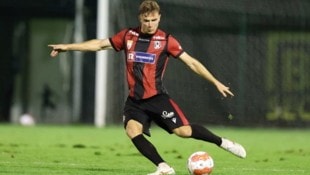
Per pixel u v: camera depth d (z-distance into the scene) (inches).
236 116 2506.2
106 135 2127.2
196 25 2488.9
